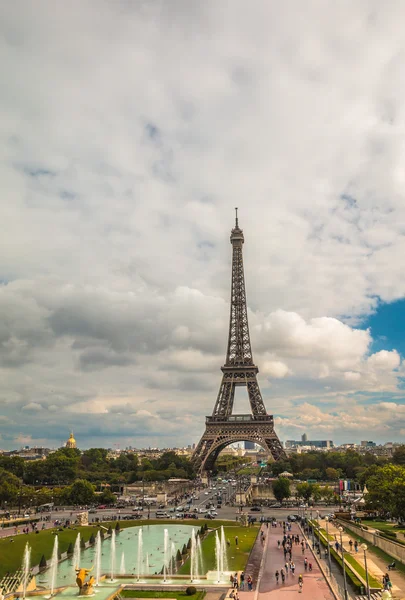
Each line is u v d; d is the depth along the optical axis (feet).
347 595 449.48
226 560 633.61
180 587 510.99
